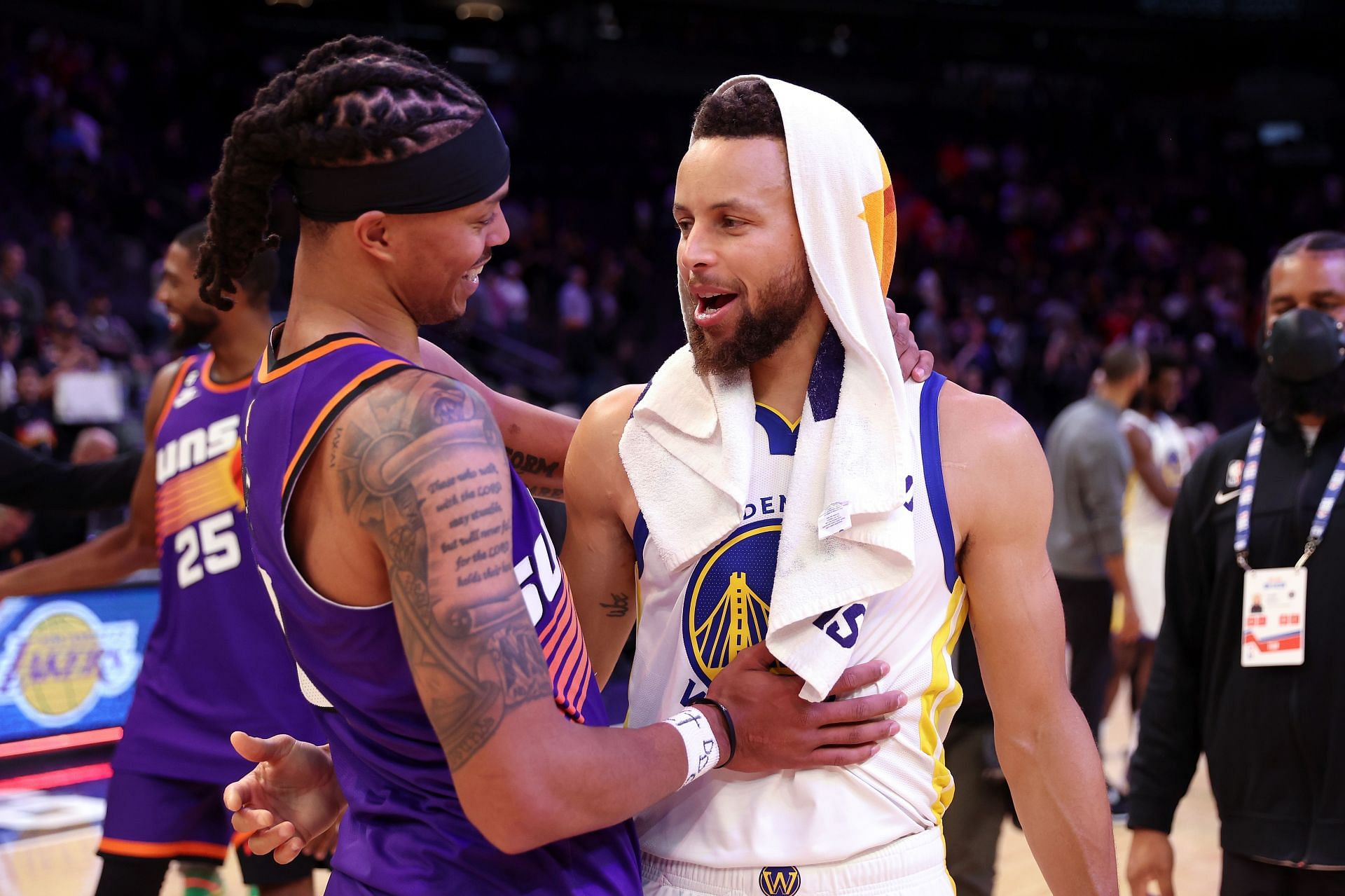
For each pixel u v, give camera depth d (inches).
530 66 737.0
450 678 40.8
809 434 50.0
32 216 434.0
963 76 817.5
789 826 49.4
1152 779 80.0
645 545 52.2
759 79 50.3
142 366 338.6
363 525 42.1
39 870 137.9
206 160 560.1
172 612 91.7
